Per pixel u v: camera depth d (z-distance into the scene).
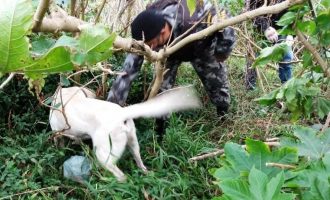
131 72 3.13
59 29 0.61
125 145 2.81
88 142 3.19
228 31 3.13
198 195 2.78
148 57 1.38
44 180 2.81
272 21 3.45
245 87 4.19
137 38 2.87
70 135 2.97
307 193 0.84
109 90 3.50
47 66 0.48
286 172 0.94
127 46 0.97
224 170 0.99
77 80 3.45
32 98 3.51
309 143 1.12
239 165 1.00
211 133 3.63
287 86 1.71
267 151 1.01
